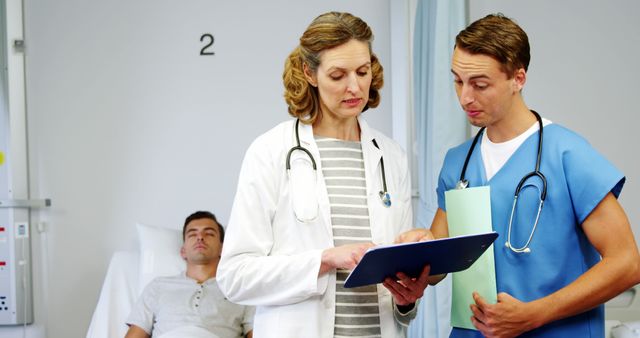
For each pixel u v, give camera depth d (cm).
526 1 297
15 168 311
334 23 140
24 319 314
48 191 332
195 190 334
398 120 298
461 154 155
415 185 290
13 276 311
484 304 130
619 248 131
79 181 333
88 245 332
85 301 332
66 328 331
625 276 130
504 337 131
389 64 328
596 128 291
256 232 145
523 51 135
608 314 232
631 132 289
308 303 142
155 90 335
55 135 332
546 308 129
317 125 156
